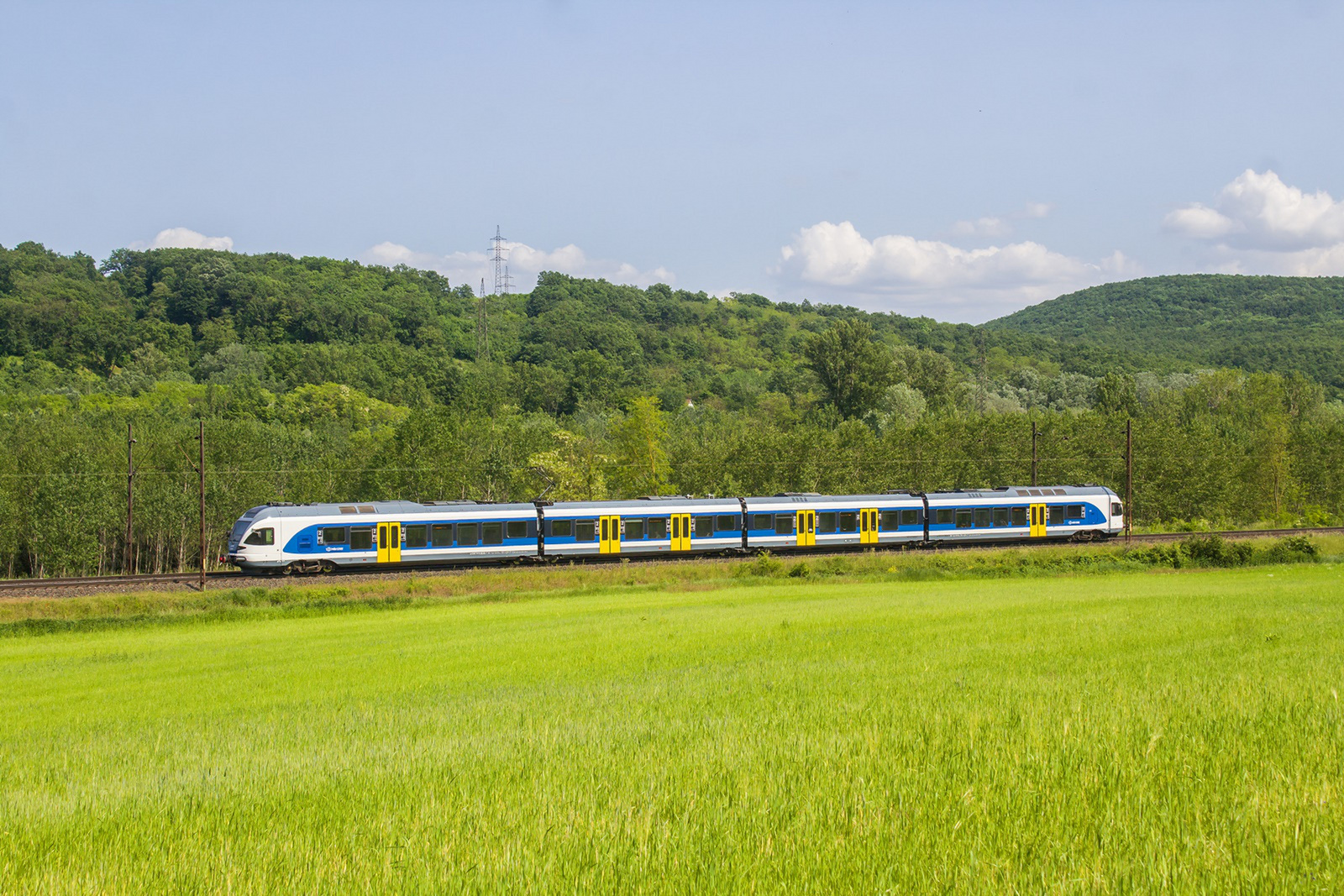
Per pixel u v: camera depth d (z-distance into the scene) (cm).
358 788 941
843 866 612
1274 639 1866
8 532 6544
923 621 2789
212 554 7675
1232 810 686
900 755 918
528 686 1925
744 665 2006
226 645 3131
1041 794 748
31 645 3391
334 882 635
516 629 3147
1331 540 5719
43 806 984
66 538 6362
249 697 2069
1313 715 1014
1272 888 558
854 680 1625
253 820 835
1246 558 5106
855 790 775
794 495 5606
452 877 623
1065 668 1616
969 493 5800
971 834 663
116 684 2417
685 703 1468
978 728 1019
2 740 1684
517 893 598
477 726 1370
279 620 3847
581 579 4650
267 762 1166
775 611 3356
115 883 659
